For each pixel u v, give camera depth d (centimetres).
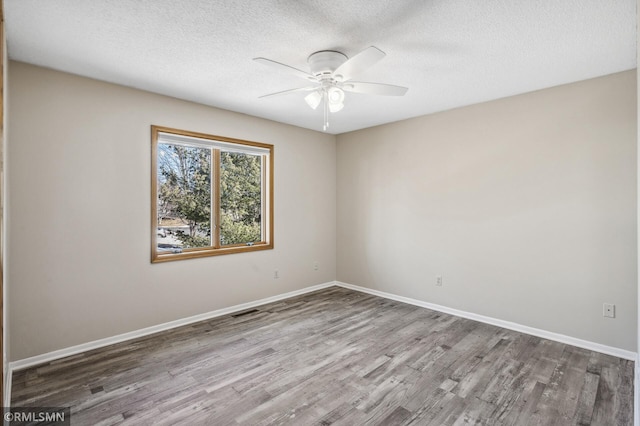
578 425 187
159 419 192
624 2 174
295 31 207
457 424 188
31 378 234
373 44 222
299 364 257
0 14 146
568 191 293
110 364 255
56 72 264
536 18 190
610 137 271
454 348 285
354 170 478
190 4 179
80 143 276
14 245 246
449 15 188
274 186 423
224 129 371
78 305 275
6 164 209
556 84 294
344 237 495
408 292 417
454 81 287
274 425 187
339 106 251
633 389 221
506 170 329
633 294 263
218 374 242
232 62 252
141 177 309
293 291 448
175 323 333
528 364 256
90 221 281
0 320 141
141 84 295
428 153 392
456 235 369
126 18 192
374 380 234
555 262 301
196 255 348
